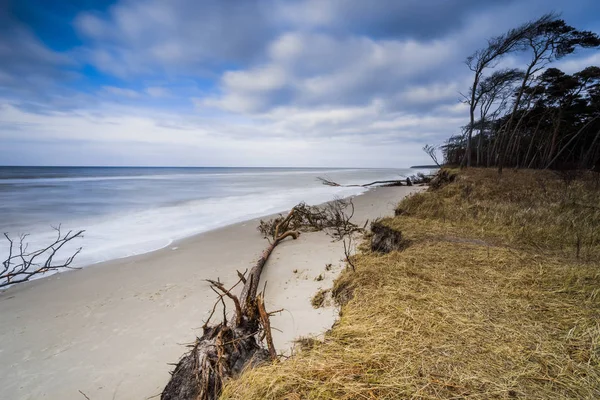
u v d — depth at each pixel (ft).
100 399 8.43
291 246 23.81
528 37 52.85
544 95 72.28
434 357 5.75
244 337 8.08
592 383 4.94
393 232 17.80
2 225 30.58
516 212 19.71
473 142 109.60
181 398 6.98
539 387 4.91
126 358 10.15
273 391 5.04
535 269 10.52
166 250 23.20
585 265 10.80
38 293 15.35
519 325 6.84
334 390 5.01
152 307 13.71
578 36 49.62
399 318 7.33
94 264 19.85
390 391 4.91
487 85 71.61
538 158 90.58
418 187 83.87
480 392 4.83
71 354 10.39
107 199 53.31
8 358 10.23
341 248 22.29
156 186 84.99
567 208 20.79
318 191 75.87
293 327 10.82
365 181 127.24
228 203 51.31
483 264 11.29
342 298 11.18
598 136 78.23
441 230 17.12
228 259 20.83
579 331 6.49
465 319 7.13
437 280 9.80
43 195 57.52
